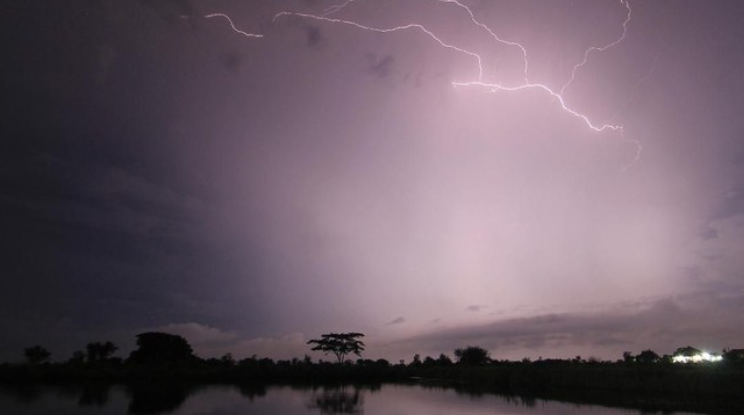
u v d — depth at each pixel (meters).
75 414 22.02
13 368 43.44
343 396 31.17
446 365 57.53
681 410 22.14
